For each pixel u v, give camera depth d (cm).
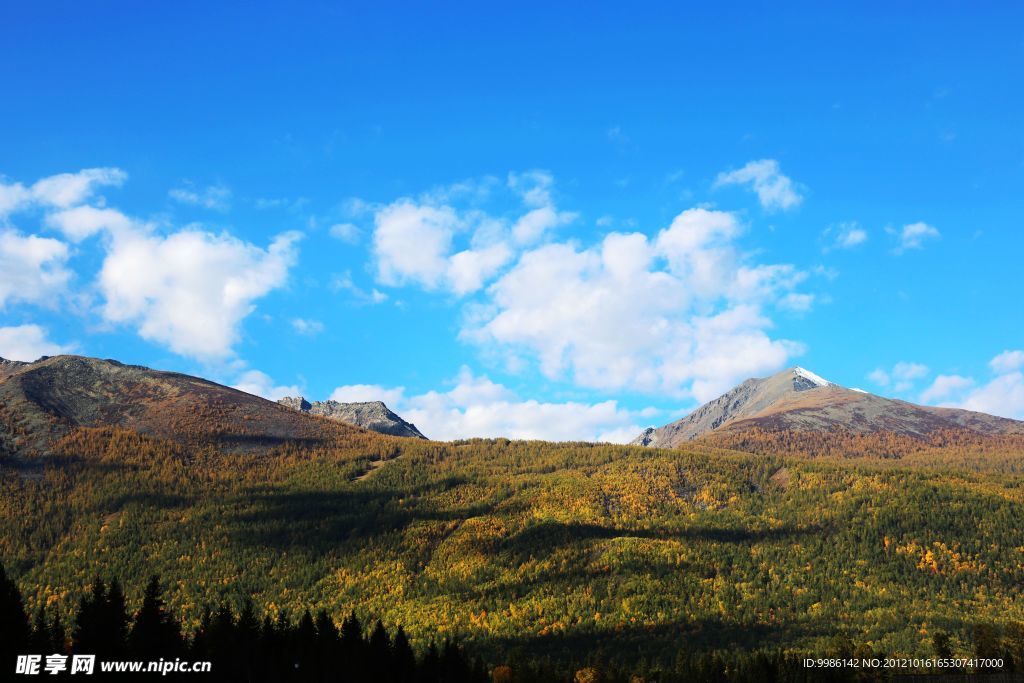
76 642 19075
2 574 19025
